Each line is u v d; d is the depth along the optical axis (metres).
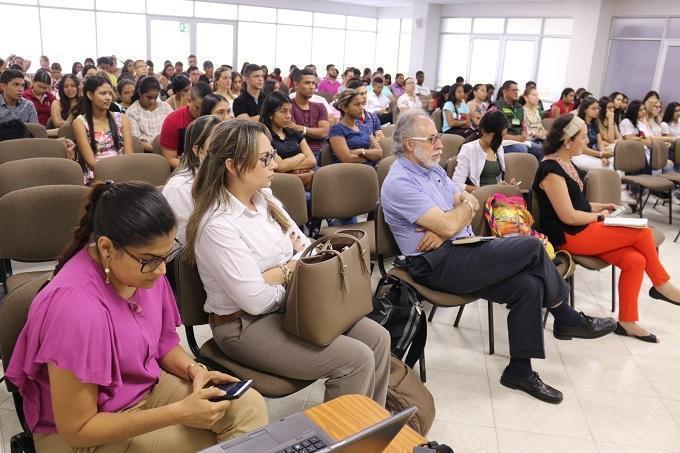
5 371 1.14
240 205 1.71
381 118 8.67
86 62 9.12
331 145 4.02
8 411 2.00
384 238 2.54
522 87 12.52
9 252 2.11
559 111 8.13
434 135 2.42
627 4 10.29
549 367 2.57
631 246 2.86
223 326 1.73
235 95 6.84
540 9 11.80
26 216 2.11
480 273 2.27
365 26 15.55
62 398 1.05
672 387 2.45
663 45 10.04
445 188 2.57
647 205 5.70
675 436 2.12
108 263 1.10
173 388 1.33
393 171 2.49
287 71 14.34
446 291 2.37
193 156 2.19
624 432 2.12
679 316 3.17
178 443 1.24
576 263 2.94
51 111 5.16
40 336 1.04
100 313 1.09
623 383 2.46
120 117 3.75
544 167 2.92
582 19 10.73
